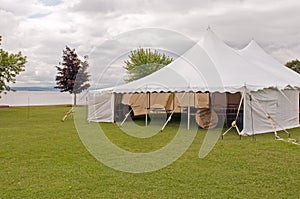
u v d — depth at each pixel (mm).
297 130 11805
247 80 11125
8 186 4938
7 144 8789
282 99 11992
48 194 4562
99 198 4406
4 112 21547
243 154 7301
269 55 16125
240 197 4395
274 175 5520
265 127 11062
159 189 4793
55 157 7082
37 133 11062
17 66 23562
